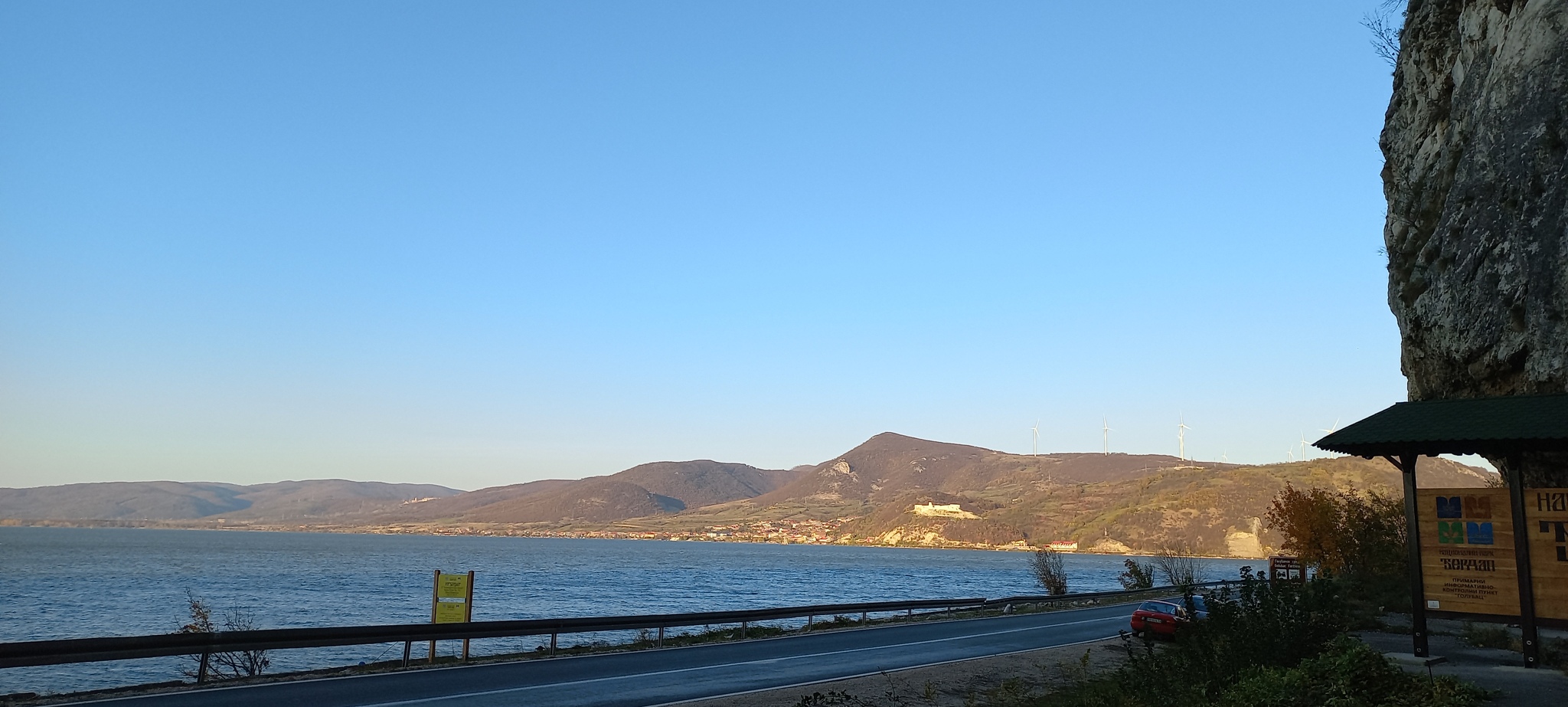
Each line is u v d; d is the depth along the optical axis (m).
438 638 22.17
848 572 150.62
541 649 25.31
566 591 86.94
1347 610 25.20
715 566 169.00
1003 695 18.28
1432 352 25.09
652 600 76.44
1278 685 12.58
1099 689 16.69
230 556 184.50
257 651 19.67
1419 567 16.95
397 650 36.81
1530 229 20.73
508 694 17.09
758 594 88.69
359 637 20.50
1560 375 19.28
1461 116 24.92
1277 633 14.76
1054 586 59.97
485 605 65.75
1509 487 16.25
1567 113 20.19
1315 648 14.58
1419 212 27.47
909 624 39.56
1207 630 15.84
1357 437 17.17
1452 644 20.80
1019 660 24.86
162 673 30.72
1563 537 15.61
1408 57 28.55
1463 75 25.41
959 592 98.12
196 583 92.88
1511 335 21.06
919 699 18.25
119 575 105.75
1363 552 39.50
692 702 16.83
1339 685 12.42
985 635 33.47
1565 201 19.77
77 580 94.75
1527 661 15.70
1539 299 20.09
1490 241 22.12
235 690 16.81
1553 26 21.19
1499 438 15.48
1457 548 16.66
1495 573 16.22
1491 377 22.16
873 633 34.06
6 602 63.97
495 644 38.62
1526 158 21.16
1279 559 45.34
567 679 19.55
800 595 87.31
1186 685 14.64
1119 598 57.88
